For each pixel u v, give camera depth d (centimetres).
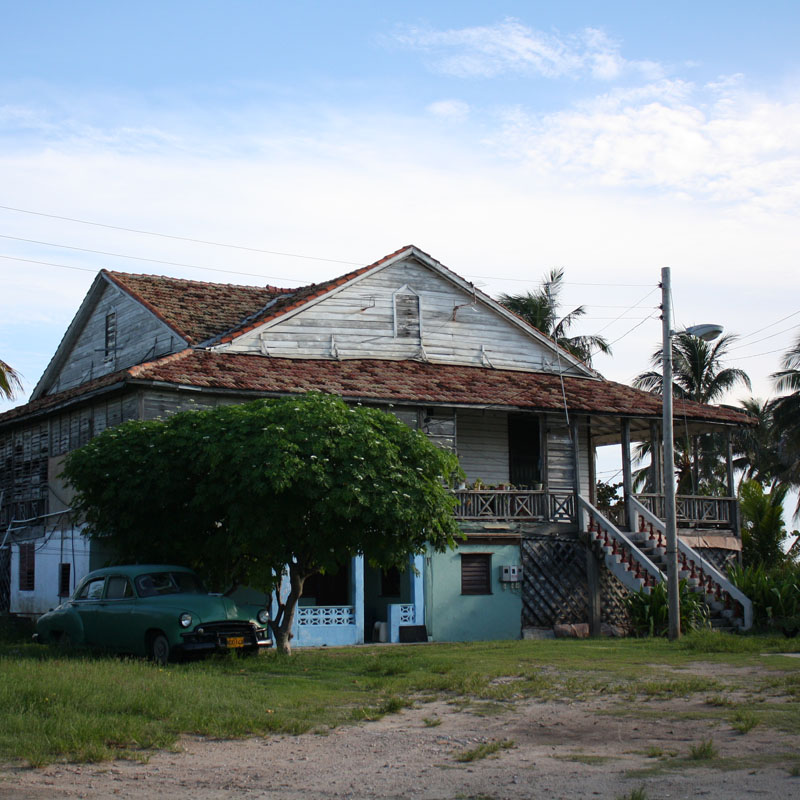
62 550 2638
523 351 3206
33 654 1822
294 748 1057
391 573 2745
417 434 1958
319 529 1841
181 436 1941
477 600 2630
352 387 2591
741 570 2770
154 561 2083
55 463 2769
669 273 2327
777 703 1298
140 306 3028
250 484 1780
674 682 1484
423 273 3077
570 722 1195
